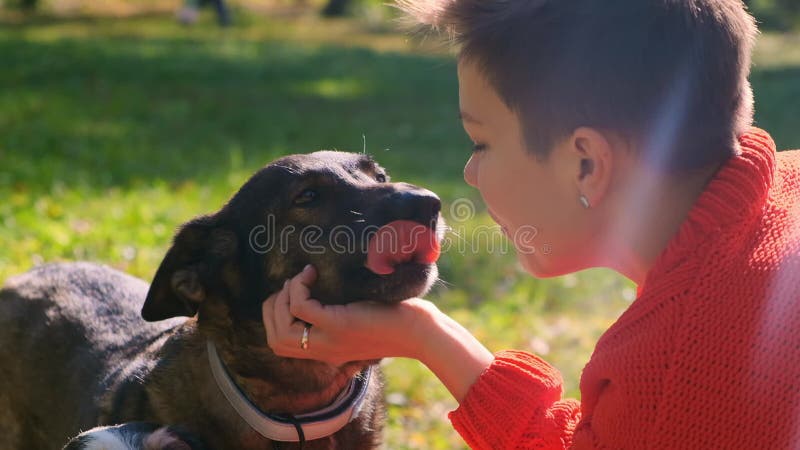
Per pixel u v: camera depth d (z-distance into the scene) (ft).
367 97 59.36
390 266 10.94
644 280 9.56
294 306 10.51
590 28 8.96
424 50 85.51
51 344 14.83
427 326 10.47
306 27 107.86
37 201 30.37
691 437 8.52
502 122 9.74
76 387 14.07
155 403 12.51
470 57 9.80
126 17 107.65
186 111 51.26
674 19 8.87
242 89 59.82
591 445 9.08
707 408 8.46
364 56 78.64
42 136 41.68
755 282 8.50
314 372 11.73
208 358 12.20
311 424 11.80
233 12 110.32
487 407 10.12
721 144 9.02
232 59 72.28
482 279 26.20
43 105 49.83
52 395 14.42
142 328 14.66
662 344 8.57
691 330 8.50
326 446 12.06
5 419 15.28
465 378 10.32
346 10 122.01
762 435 8.38
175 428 11.46
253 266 11.95
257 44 84.33
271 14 120.47
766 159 9.11
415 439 17.49
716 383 8.43
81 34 86.58
